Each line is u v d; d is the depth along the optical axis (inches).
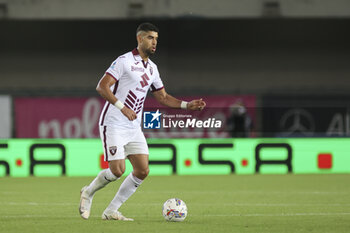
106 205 1206.3
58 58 2955.2
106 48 2957.7
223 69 2989.7
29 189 1588.3
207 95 2687.0
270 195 1423.5
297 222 935.0
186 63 2974.9
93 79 2960.1
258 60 2992.1
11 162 2070.6
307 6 2861.7
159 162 2097.7
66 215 1034.7
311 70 2994.6
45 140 2078.0
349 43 2992.1
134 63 895.7
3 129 2600.9
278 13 2856.8
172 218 925.8
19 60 2942.9
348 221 950.4
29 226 877.8
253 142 2134.6
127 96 898.1
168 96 965.2
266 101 2906.0
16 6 2834.6
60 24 2930.6
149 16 2829.7
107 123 899.4
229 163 2124.8
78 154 2090.3
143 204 1229.1
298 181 1828.2
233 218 989.2
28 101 2605.8
